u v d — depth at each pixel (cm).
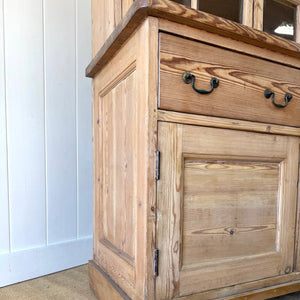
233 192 63
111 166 74
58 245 101
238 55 61
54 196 101
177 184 54
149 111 50
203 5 67
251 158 65
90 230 110
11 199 91
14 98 91
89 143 110
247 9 71
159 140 52
